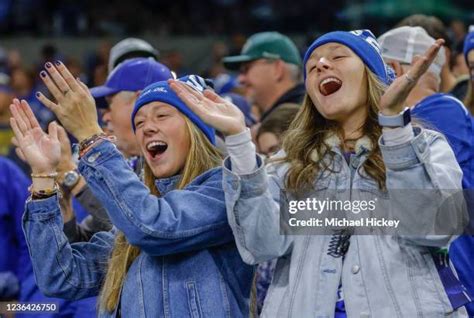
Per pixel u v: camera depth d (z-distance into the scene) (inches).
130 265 423.8
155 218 401.7
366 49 410.0
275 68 723.4
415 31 534.6
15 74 1306.6
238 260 416.8
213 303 405.1
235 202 390.3
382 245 392.5
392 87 376.2
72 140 543.8
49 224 432.5
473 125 477.4
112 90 551.2
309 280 396.2
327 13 1793.8
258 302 501.4
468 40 561.9
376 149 400.2
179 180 424.5
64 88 418.3
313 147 410.3
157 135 422.9
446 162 391.9
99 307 431.2
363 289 389.7
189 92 399.2
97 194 409.4
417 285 387.9
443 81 594.9
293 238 403.2
